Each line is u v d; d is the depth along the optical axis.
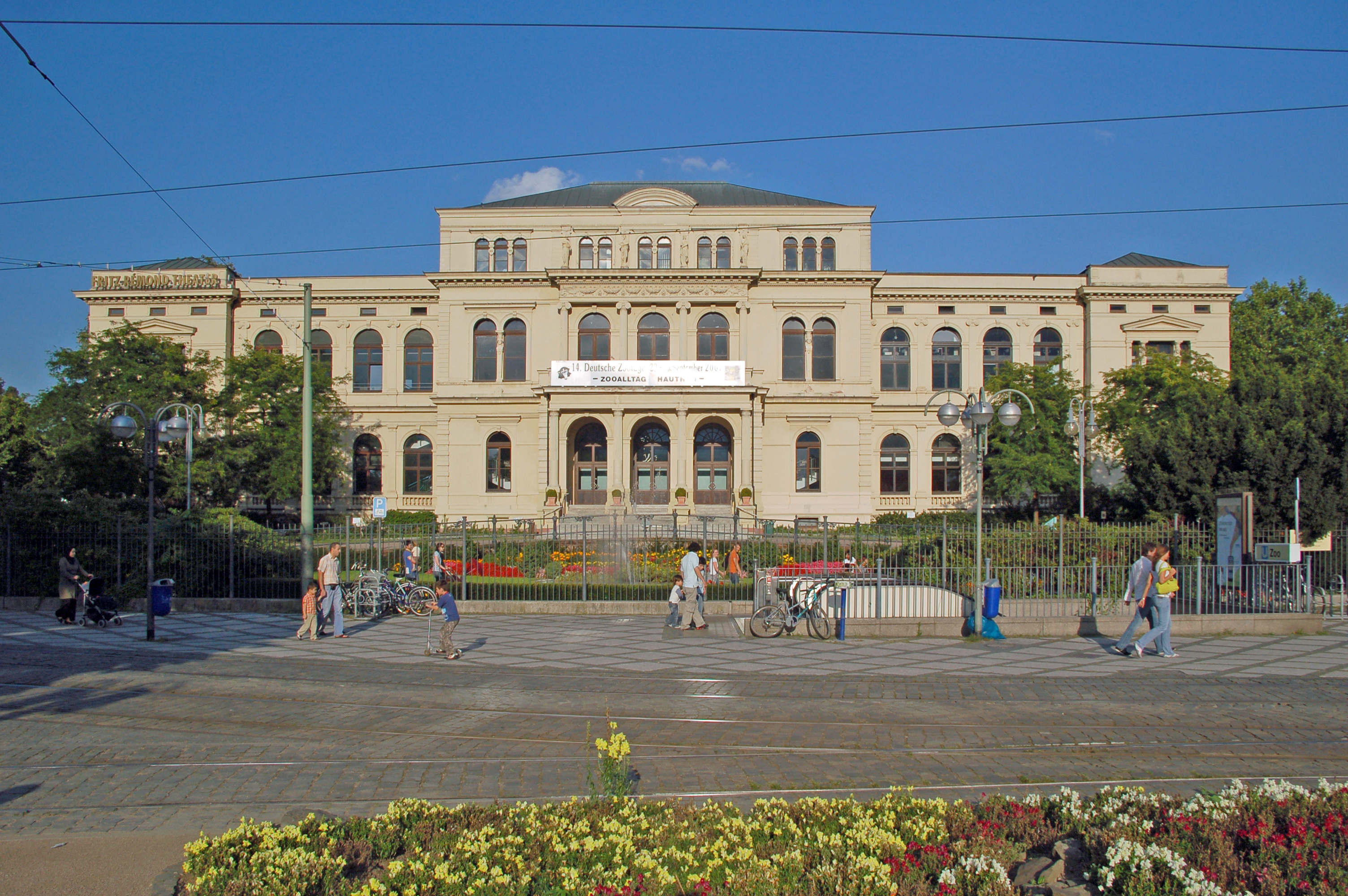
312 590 19.41
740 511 47.09
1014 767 9.98
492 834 6.54
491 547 28.14
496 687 14.24
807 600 19.77
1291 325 62.97
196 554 24.53
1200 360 45.91
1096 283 53.62
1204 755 10.49
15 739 11.05
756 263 51.91
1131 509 26.80
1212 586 19.94
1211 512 23.70
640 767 9.98
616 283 50.44
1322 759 10.34
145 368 41.56
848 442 50.84
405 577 25.67
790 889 5.68
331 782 9.35
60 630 20.05
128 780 9.45
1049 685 14.33
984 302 54.16
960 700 13.25
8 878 6.91
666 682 14.63
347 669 15.67
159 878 6.39
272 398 45.16
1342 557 23.34
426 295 54.34
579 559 27.72
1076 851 6.39
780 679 14.88
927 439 53.69
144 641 18.70
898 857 6.18
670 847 6.26
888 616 20.02
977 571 19.12
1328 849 5.94
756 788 9.15
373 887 5.58
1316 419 23.75
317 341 54.78
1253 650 17.50
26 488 26.66
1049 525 21.78
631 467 50.50
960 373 54.00
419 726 11.75
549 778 9.52
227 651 17.48
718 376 48.00
